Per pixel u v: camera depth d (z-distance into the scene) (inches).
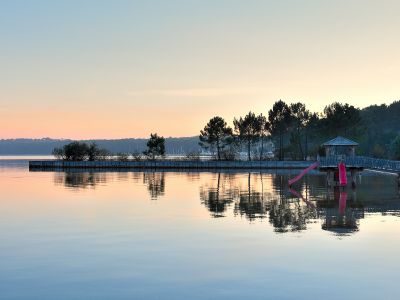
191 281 699.4
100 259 829.2
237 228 1127.6
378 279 701.9
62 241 983.0
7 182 2839.6
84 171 4638.3
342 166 2379.4
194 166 5423.2
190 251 885.2
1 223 1218.6
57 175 3757.4
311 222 1210.6
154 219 1279.5
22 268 773.9
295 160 5807.1
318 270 751.1
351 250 882.8
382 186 2380.7
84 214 1381.6
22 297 634.2
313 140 6171.3
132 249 904.9
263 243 949.2
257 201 1727.4
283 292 645.3
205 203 1668.3
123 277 721.6
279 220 1248.8
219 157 6166.3
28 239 1005.2
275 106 6077.8
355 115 5526.6
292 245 928.9
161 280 705.0
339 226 1143.6
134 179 3174.2
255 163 5270.7
